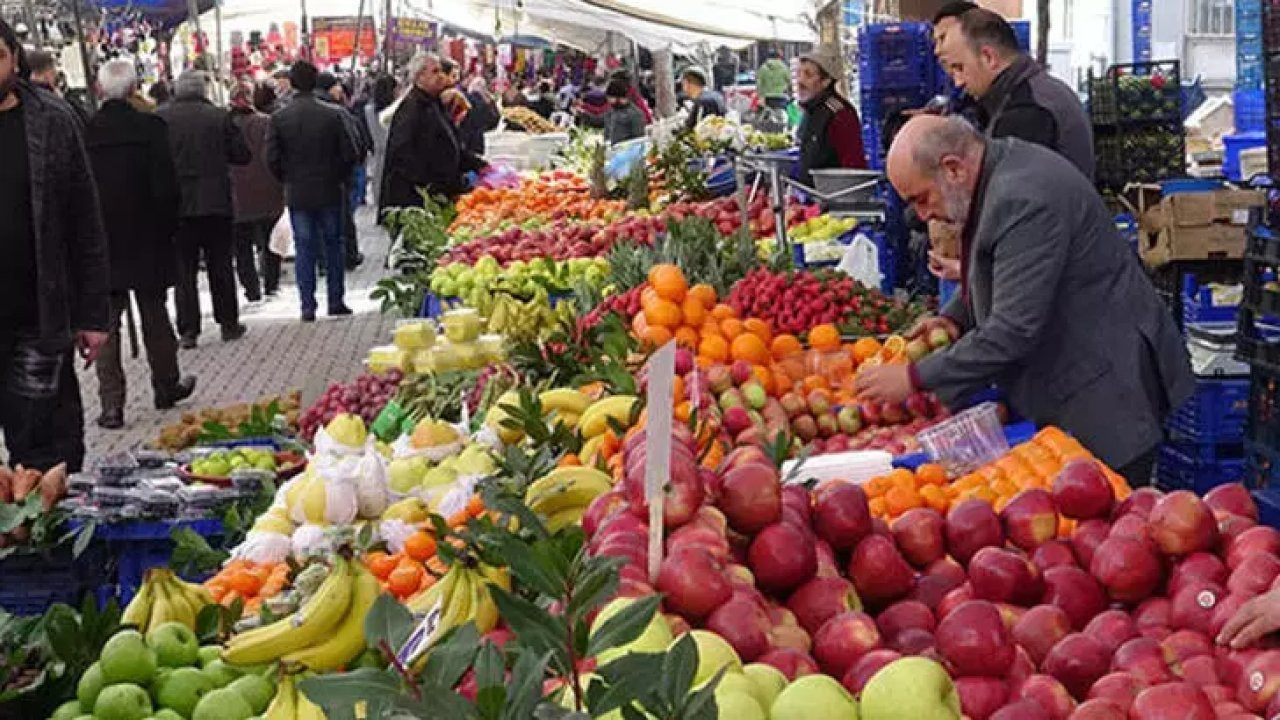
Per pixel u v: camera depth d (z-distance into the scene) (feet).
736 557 11.25
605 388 19.21
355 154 55.93
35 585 21.08
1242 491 12.35
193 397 43.34
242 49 131.54
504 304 29.35
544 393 18.89
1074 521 12.47
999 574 11.54
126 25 102.01
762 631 10.00
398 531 16.52
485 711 7.19
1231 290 28.35
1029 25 40.11
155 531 20.99
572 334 22.72
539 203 49.01
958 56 22.29
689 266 27.37
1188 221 29.22
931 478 15.44
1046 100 22.04
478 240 38.96
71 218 26.32
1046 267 16.76
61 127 25.80
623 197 48.55
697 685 8.87
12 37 25.21
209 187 50.39
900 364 17.49
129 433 39.29
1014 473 15.21
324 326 54.90
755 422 18.07
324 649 12.36
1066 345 17.34
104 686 12.42
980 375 17.04
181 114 49.98
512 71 140.05
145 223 40.63
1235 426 26.37
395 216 45.55
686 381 19.01
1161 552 11.54
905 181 17.37
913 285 37.19
